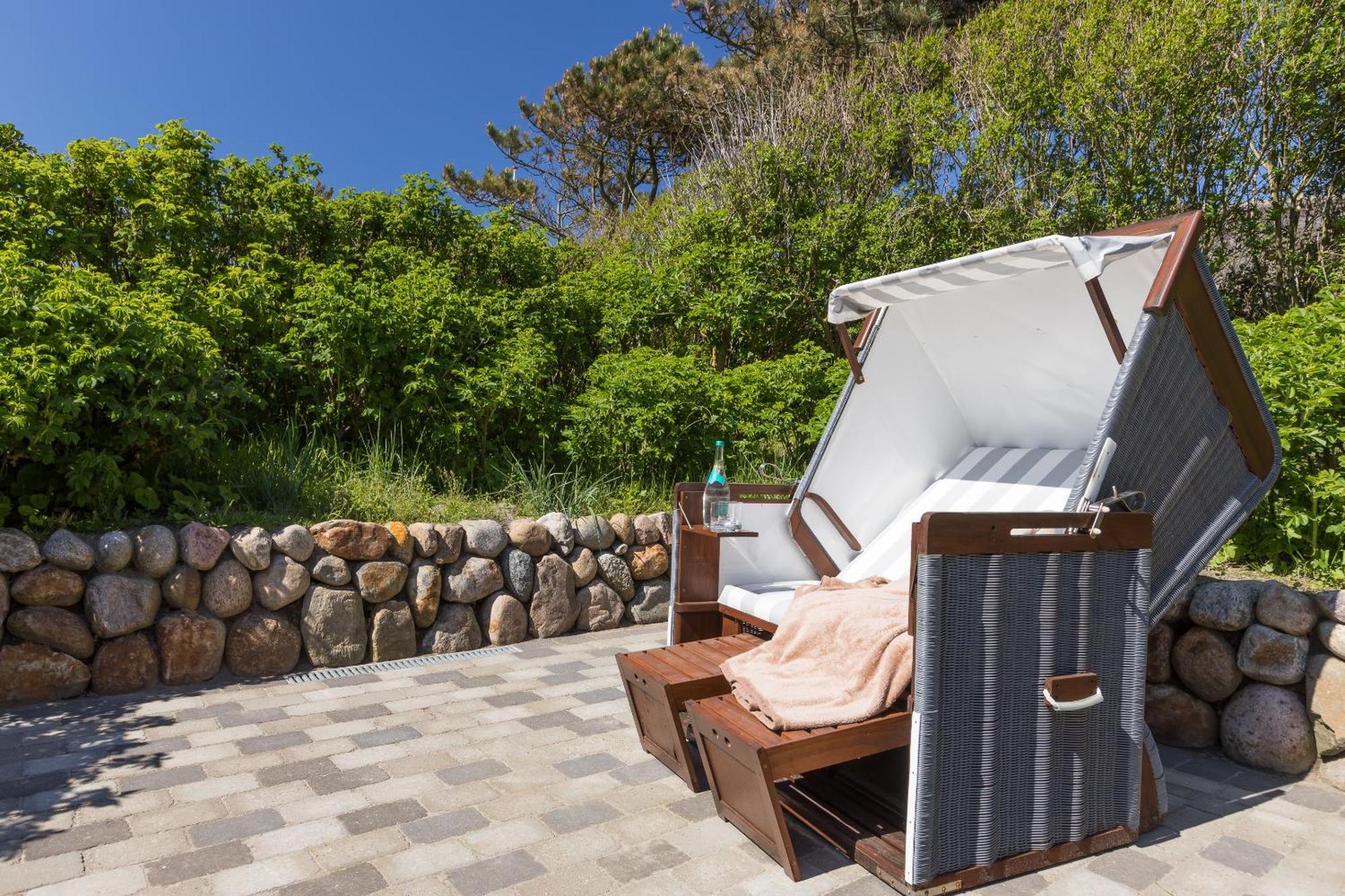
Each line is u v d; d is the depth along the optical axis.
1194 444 2.99
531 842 2.65
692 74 19.80
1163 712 3.62
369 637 4.60
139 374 4.27
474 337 6.69
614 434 6.32
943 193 10.02
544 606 5.16
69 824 2.70
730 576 3.98
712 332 8.84
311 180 7.06
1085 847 2.65
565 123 22.81
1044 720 2.57
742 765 2.59
